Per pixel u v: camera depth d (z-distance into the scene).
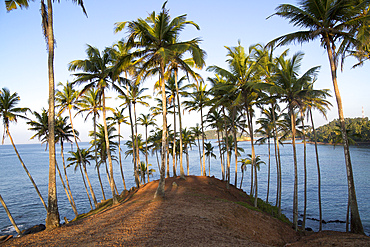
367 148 122.62
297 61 19.03
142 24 17.30
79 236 9.84
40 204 41.69
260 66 21.14
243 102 21.64
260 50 22.16
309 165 81.00
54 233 10.48
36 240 9.51
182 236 9.77
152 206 15.13
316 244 11.83
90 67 19.72
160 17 16.47
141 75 18.22
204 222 12.25
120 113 32.69
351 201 14.91
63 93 26.23
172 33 17.64
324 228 26.02
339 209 33.28
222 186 27.77
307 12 14.97
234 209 16.03
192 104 32.94
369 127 106.75
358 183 48.28
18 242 9.35
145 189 23.72
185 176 29.95
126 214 13.57
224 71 21.42
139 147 40.56
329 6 14.09
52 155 11.86
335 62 14.86
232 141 39.41
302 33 15.34
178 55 19.89
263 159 106.00
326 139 153.62
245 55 21.81
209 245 8.98
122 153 190.88
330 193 42.28
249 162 39.34
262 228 15.10
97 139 31.02
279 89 18.25
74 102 26.14
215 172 73.44
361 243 10.84
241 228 13.48
